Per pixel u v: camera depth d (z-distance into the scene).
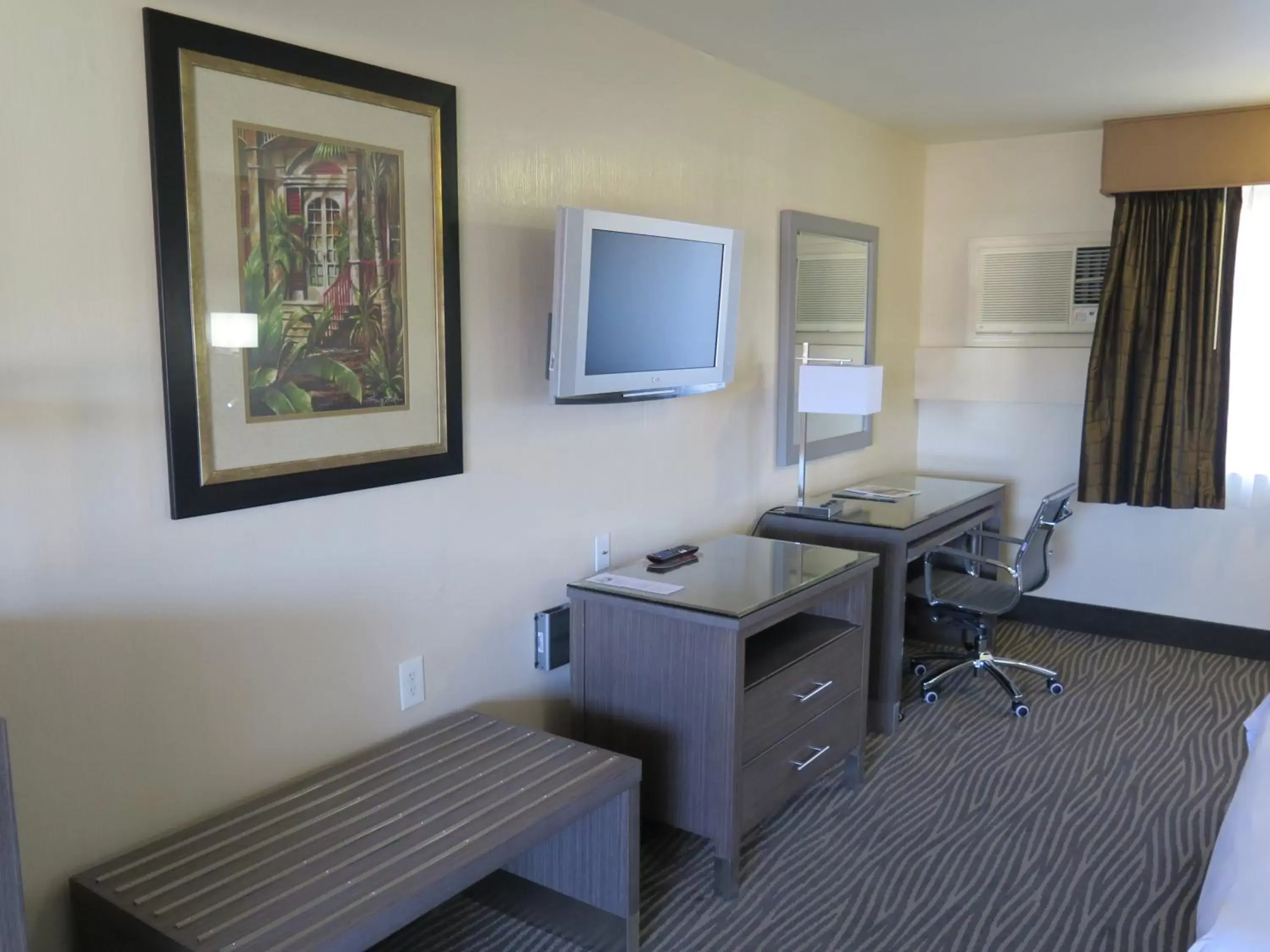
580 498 3.00
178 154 1.89
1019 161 4.66
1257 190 4.06
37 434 1.76
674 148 3.21
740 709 2.49
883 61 3.36
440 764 2.31
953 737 3.53
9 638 1.76
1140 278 4.24
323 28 2.15
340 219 2.21
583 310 2.64
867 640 3.12
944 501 3.99
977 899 2.52
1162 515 4.50
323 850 1.92
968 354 4.80
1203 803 3.02
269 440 2.11
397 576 2.46
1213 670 4.20
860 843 2.80
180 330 1.93
